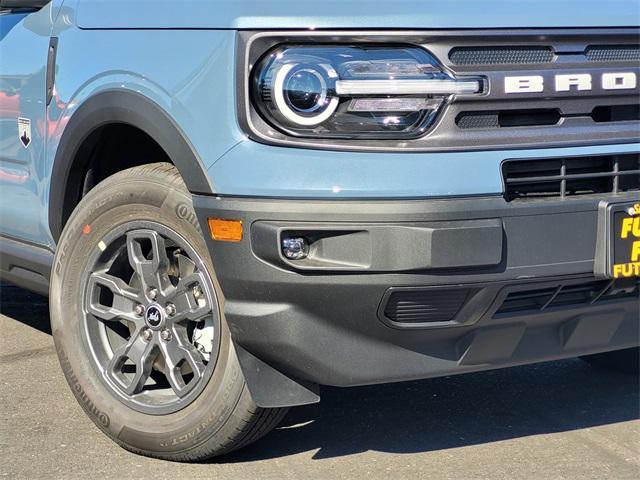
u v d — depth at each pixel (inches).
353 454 144.6
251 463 141.6
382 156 123.2
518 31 129.1
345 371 127.4
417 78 124.3
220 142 126.5
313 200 122.5
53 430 152.3
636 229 131.0
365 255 122.6
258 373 131.6
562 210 127.6
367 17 125.0
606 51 135.3
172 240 138.3
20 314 211.3
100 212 144.0
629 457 144.3
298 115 124.2
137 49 138.4
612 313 138.1
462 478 137.3
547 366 181.2
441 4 128.4
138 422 142.2
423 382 172.4
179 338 139.7
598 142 131.9
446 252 122.2
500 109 127.8
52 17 158.4
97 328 147.6
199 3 132.2
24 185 164.9
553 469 140.2
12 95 165.2
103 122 142.4
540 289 130.9
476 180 124.0
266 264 125.0
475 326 128.8
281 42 125.3
